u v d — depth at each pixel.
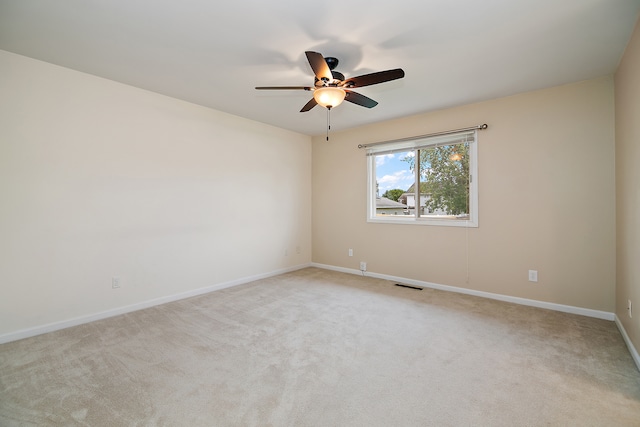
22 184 2.43
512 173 3.25
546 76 2.76
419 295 3.55
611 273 2.75
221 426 1.46
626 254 2.32
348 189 4.73
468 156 3.60
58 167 2.61
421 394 1.71
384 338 2.42
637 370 1.92
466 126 3.54
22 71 2.42
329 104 2.36
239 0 1.74
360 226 4.59
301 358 2.11
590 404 1.61
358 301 3.34
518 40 2.15
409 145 4.06
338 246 4.88
